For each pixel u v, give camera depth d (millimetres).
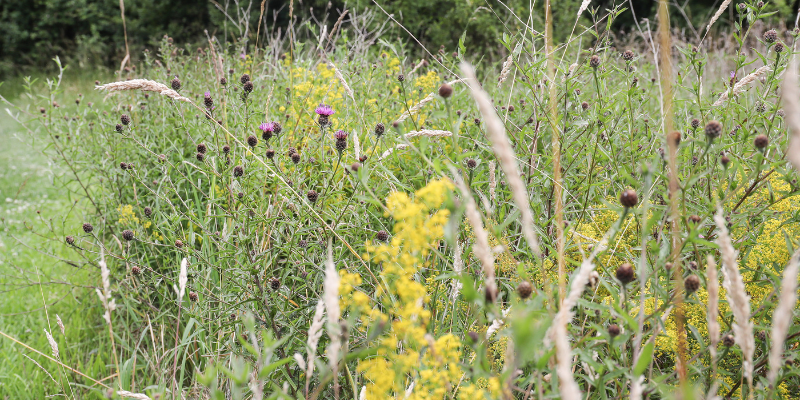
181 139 4410
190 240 3119
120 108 4891
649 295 2031
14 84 18844
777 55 2537
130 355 3600
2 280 4637
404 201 1688
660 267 1734
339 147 2793
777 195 2369
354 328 2324
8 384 3381
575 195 2939
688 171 2500
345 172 3010
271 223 2693
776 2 9336
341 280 1809
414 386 1720
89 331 4004
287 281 2973
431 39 12141
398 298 2068
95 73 15352
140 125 4258
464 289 1306
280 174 2775
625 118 3197
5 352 3686
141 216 3912
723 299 2027
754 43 7371
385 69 5234
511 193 2600
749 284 2180
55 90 4430
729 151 2568
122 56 17891
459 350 2107
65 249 5035
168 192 3951
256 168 2887
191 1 18203
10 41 21750
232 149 3416
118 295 4055
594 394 1988
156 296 3748
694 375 2002
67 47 21938
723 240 1304
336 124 3736
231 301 2695
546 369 1731
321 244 2652
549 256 2389
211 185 3314
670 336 1973
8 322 4125
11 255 5059
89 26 21922
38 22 22219
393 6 11742
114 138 4453
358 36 6016
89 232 3266
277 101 4824
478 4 11148
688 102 3281
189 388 2955
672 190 1657
